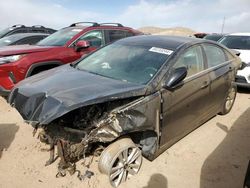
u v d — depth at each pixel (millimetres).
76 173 3480
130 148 3383
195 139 4574
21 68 5312
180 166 3795
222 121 5336
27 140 4289
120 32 7574
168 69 3539
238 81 7066
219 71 4645
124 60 3924
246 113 5816
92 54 4520
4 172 3492
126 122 3043
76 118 3074
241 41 8203
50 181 3354
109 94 2945
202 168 3775
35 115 2924
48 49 5875
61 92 2986
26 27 12297
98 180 3395
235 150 4285
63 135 3117
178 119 3744
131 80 3479
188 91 3781
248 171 2781
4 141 4238
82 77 3545
